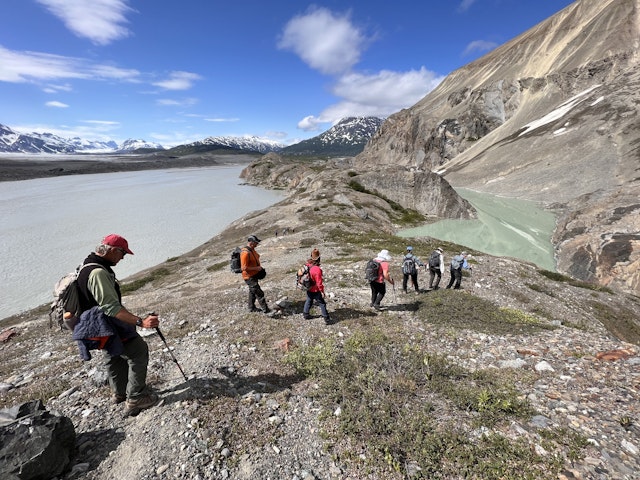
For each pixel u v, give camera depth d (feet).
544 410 18.84
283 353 26.04
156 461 15.11
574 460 15.07
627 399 19.24
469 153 553.23
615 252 134.62
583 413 18.34
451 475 14.73
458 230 181.37
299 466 15.43
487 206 261.85
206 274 87.15
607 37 517.55
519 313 36.81
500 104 613.52
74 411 18.63
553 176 316.19
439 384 21.01
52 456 13.67
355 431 17.20
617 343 27.68
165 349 27.04
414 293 45.78
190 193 387.55
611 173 271.90
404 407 18.80
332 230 121.39
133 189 418.92
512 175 368.89
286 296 41.32
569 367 23.52
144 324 16.78
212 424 17.39
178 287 73.51
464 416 18.35
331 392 20.48
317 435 17.33
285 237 116.47
